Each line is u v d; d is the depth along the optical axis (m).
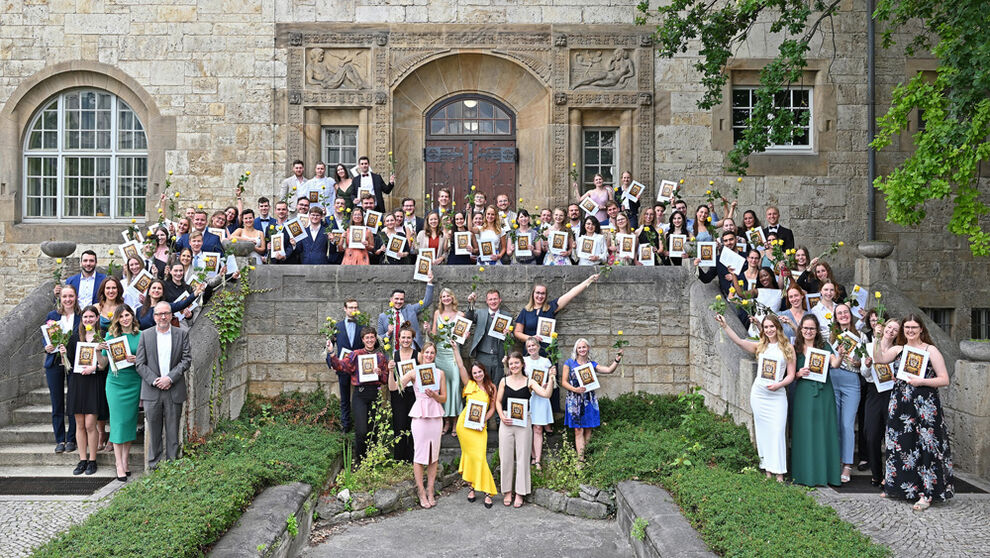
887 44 12.64
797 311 9.14
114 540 5.87
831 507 7.18
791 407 8.32
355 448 9.23
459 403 10.09
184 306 8.98
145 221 14.62
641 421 10.14
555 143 14.73
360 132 14.73
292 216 12.50
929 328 10.97
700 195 14.82
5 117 14.51
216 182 14.55
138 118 14.80
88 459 8.58
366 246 10.80
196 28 14.56
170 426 8.22
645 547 6.98
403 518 8.41
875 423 8.35
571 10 14.77
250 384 10.52
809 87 15.21
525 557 7.30
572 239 11.23
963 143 9.20
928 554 6.50
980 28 9.38
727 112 14.88
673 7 12.91
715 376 9.90
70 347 8.64
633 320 10.84
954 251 15.10
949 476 7.73
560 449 9.67
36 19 14.52
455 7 14.72
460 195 15.12
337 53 14.69
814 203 14.95
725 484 7.50
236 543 6.34
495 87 15.09
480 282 10.55
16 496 7.78
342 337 9.64
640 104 14.75
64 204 14.85
